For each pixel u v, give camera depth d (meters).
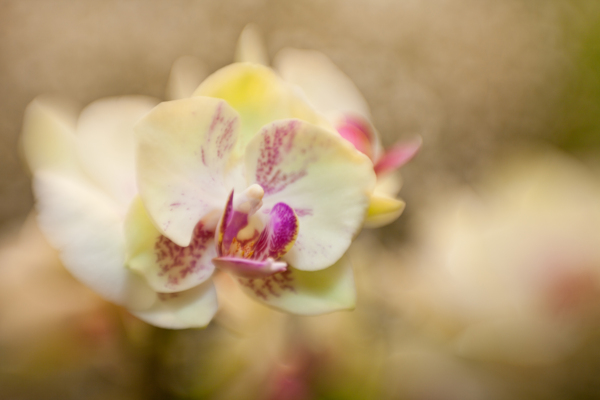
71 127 0.33
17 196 0.53
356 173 0.32
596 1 0.67
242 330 0.36
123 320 0.34
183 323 0.31
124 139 0.33
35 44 0.55
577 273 0.37
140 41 0.58
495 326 0.37
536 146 0.66
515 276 0.37
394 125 0.62
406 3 0.65
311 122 0.32
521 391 0.37
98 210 0.31
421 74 0.64
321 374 0.36
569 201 0.38
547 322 0.37
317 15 0.62
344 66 0.62
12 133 0.54
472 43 0.67
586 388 0.37
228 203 0.31
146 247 0.31
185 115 0.31
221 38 0.60
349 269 0.32
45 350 0.34
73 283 0.33
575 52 0.68
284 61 0.37
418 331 0.38
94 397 0.35
